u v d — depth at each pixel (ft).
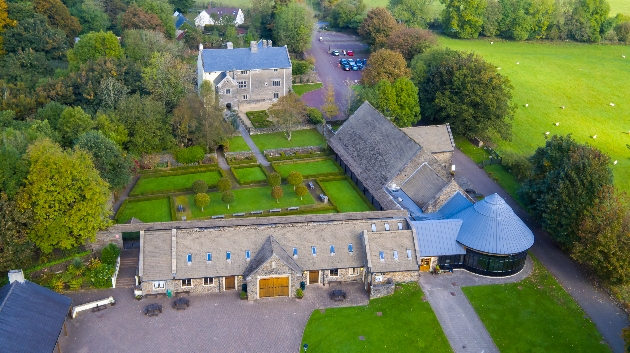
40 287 243.81
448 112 444.55
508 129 444.55
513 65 651.66
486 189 387.96
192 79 494.18
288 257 277.64
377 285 278.87
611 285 290.15
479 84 440.86
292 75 579.89
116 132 385.91
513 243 286.87
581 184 303.27
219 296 275.39
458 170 413.80
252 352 243.40
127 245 306.76
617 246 277.23
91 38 498.69
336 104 524.93
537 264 307.17
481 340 254.68
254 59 514.27
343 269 284.00
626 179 416.26
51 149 286.66
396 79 469.57
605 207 286.46
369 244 284.00
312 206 353.72
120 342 245.04
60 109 398.83
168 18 646.74
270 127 464.24
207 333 252.42
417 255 284.41
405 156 347.36
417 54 541.75
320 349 246.27
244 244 279.69
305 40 649.20
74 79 444.55
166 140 401.70
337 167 408.05
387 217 312.29
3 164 278.67
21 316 225.35
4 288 238.27
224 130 422.41
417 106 455.22
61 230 277.03
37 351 216.54
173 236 274.57
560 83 602.44
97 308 262.67
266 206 354.13
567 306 277.03
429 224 297.53
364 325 260.01
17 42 538.88
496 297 280.72
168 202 356.38
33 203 278.26
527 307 274.98
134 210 344.49
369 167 368.07
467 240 291.17
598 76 625.00
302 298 276.00
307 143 446.60
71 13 644.27
